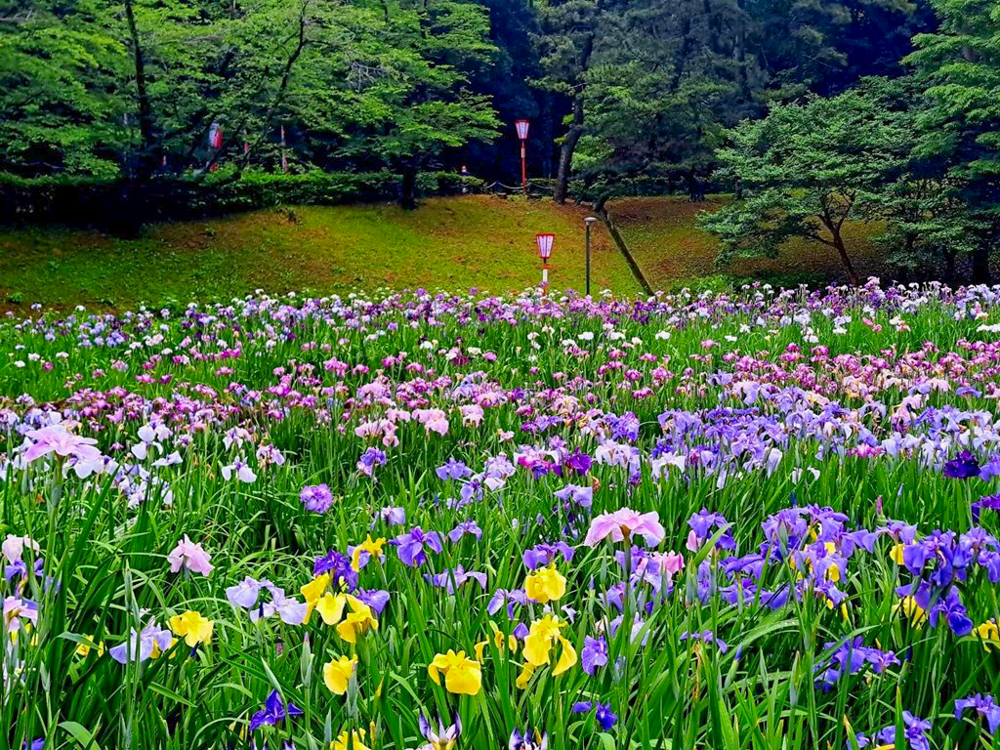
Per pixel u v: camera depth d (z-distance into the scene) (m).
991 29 26.58
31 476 3.87
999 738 2.03
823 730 2.31
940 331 9.30
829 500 3.70
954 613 2.28
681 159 40.47
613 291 30.66
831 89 50.09
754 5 46.41
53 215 26.95
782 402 4.99
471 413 5.04
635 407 6.55
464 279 30.16
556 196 41.97
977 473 3.12
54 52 22.58
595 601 2.76
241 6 27.17
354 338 9.54
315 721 2.19
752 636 2.38
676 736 1.97
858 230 35.66
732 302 12.04
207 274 26.42
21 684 2.07
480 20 38.69
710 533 3.33
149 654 2.25
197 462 4.78
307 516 4.26
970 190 26.36
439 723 2.09
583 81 41.97
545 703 2.17
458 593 2.69
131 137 25.70
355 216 33.88
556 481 4.09
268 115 28.58
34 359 8.74
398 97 34.97
